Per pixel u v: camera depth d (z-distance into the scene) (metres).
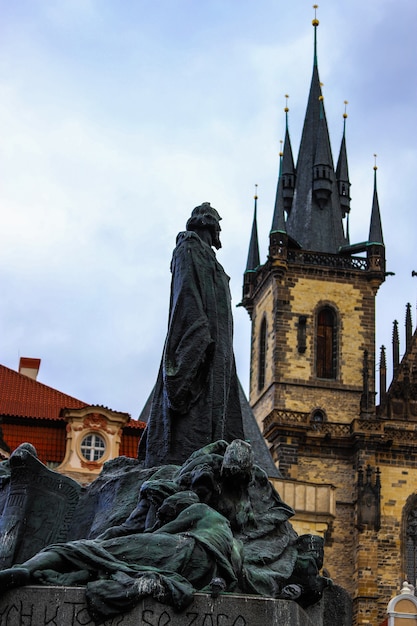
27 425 50.22
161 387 14.12
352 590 81.88
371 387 86.75
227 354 14.27
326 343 92.38
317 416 89.19
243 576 11.14
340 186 100.69
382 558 82.44
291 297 92.88
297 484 71.88
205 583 10.73
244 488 12.28
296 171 101.00
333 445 85.81
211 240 15.08
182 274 14.24
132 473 13.39
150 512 12.05
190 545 10.78
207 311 14.21
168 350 13.93
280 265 92.88
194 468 12.20
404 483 84.88
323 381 90.31
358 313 93.12
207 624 10.29
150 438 13.91
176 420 13.79
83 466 49.28
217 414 13.92
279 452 85.56
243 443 12.20
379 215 96.06
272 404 89.75
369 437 84.56
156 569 10.54
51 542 13.19
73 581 10.42
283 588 11.39
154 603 10.23
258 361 95.56
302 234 96.69
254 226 103.44
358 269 94.12
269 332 93.50
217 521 11.18
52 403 52.47
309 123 102.94
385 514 83.81
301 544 12.38
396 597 68.19
